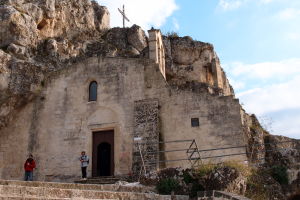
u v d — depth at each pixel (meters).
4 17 31.05
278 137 27.58
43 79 28.80
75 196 14.15
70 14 42.34
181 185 17.34
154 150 23.84
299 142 27.47
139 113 25.34
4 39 31.06
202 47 39.00
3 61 27.03
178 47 39.25
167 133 24.56
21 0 35.12
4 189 12.92
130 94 26.33
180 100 24.95
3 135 27.83
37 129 27.55
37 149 27.05
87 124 26.67
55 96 28.09
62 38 37.88
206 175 17.05
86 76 27.91
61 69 28.75
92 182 23.02
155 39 29.28
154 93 25.77
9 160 27.17
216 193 15.67
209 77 38.56
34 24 33.31
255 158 24.22
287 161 25.14
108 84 27.16
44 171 26.38
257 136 26.16
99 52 40.38
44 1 37.34
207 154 23.11
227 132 23.11
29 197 12.76
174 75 37.50
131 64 27.05
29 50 31.86
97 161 25.86
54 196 13.74
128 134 25.38
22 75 27.73
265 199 18.52
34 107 28.20
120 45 43.59
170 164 23.77
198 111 24.28
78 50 38.75
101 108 26.75
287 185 22.09
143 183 18.56
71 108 27.44
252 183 18.73
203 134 23.66
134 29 44.50
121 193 15.27
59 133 27.05
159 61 29.86
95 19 47.78
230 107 23.62
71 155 26.27
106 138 26.19
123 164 24.81
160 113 25.22
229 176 16.80
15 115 28.22
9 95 27.03
